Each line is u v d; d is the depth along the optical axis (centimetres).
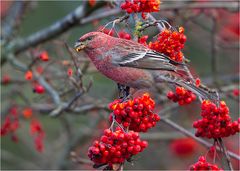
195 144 1479
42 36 1226
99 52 817
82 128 1461
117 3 884
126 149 659
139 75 795
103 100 1230
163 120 1024
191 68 1398
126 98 738
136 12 760
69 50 941
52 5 1709
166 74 779
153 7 745
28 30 1716
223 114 702
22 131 1544
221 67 1638
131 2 749
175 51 773
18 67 1219
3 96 1350
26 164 1445
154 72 786
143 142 664
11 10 1412
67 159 1398
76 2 1720
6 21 1384
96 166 675
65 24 1184
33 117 1263
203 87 754
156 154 1555
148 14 794
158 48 782
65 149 1406
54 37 1223
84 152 1441
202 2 1381
